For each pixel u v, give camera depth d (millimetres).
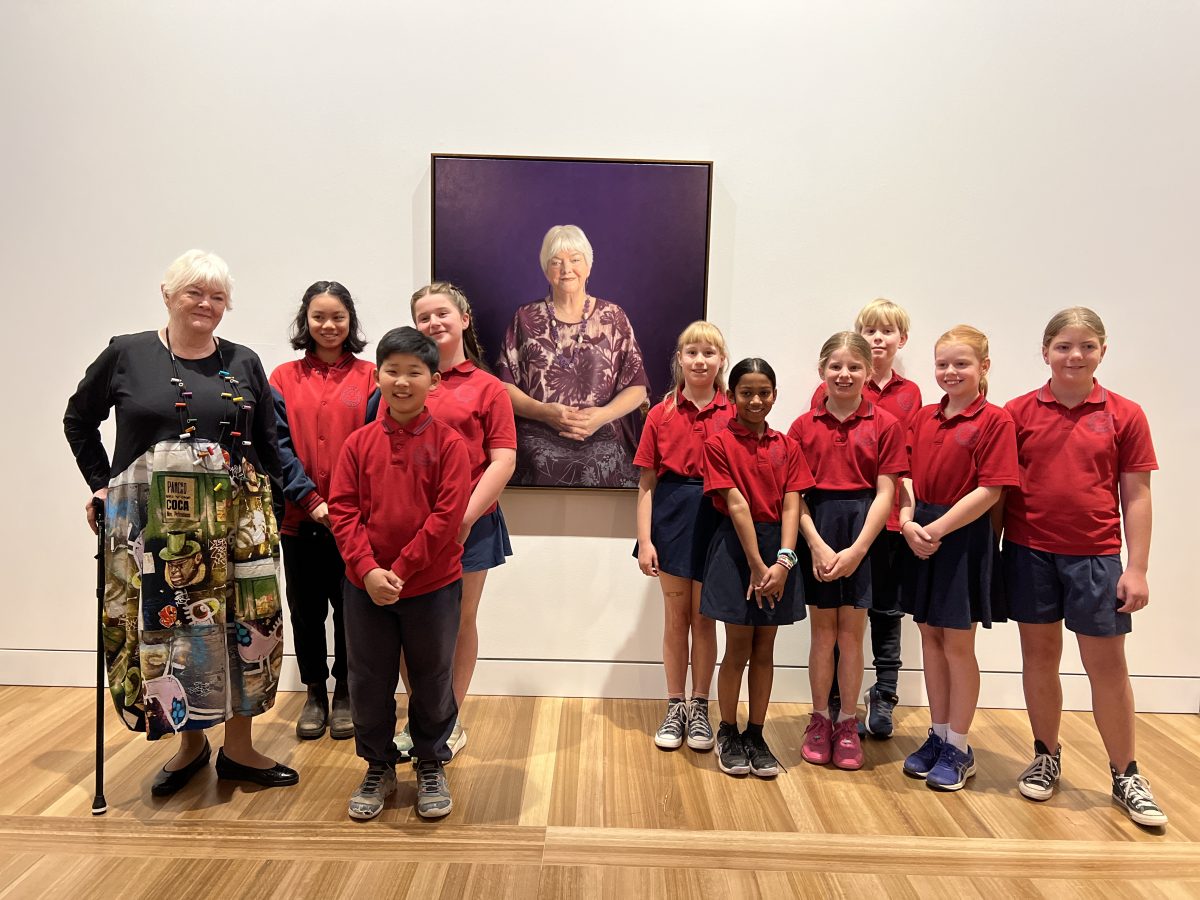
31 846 1917
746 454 2262
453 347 2295
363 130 2744
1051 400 2203
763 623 2254
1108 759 2422
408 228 2781
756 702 2355
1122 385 2828
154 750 2418
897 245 2783
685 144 2748
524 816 2080
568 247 2742
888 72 2727
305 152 2754
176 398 2021
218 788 2209
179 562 2021
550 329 2785
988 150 2750
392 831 2000
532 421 2809
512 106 2730
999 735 2668
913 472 2338
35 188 2768
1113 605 2137
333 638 2930
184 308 2016
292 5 2703
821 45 2717
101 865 1847
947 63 2723
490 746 2490
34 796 2145
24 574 2887
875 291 2799
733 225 2771
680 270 2766
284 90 2730
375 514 1952
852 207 2770
